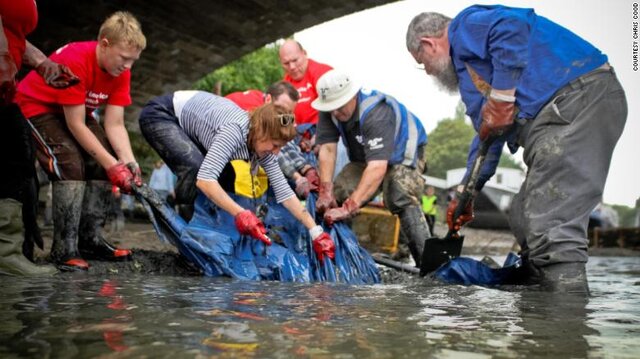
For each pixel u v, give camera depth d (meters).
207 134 3.76
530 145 3.22
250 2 13.28
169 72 15.47
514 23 3.06
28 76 3.64
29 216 3.30
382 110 4.22
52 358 1.23
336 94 4.23
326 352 1.34
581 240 3.00
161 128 3.93
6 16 2.99
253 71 23.80
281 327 1.62
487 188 22.81
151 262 3.77
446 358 1.32
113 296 2.18
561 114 3.05
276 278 3.56
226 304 2.04
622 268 6.75
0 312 1.78
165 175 11.02
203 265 3.55
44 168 3.54
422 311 2.04
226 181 3.86
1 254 3.03
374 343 1.45
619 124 3.07
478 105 3.46
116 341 1.39
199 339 1.43
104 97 3.77
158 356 1.26
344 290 2.72
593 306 2.38
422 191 4.62
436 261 3.93
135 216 11.38
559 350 1.44
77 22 13.21
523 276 3.55
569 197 3.02
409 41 3.67
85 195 3.77
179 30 14.05
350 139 4.52
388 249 7.45
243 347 1.36
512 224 3.54
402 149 4.47
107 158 3.58
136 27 3.49
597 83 3.03
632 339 1.60
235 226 3.69
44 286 2.48
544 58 3.11
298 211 3.69
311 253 3.77
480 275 3.57
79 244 3.80
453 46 3.43
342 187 4.85
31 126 3.45
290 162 4.36
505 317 1.97
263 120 3.38
